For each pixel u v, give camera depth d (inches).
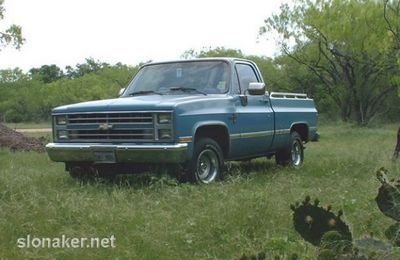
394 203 129.0
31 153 499.2
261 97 362.0
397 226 127.8
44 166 386.9
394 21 804.6
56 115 312.8
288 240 188.2
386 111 1515.7
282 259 169.6
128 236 195.6
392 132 909.8
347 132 904.3
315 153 496.1
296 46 1339.8
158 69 351.9
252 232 202.1
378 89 1363.2
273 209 225.6
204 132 316.2
